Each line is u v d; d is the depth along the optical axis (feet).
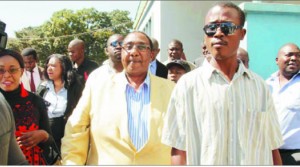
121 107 9.57
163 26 29.99
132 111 9.64
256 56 17.70
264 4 17.79
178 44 18.97
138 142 9.39
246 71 7.41
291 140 12.39
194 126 7.25
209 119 7.10
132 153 9.28
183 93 7.34
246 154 7.02
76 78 15.38
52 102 14.98
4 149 7.34
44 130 10.61
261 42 17.76
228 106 7.14
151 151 9.37
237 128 7.11
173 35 30.14
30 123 10.69
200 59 17.57
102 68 13.17
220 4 7.38
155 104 9.68
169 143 7.43
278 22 17.84
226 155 7.06
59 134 14.64
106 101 9.73
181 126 7.32
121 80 9.97
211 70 7.33
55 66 15.12
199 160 7.17
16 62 10.30
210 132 7.06
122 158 9.25
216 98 7.15
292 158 12.17
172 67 15.25
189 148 7.18
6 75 10.19
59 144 14.56
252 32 17.75
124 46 10.03
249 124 7.18
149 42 10.15
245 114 7.17
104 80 10.09
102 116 9.57
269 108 7.50
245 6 17.67
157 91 9.89
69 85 15.21
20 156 7.99
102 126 9.50
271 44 17.79
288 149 12.40
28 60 16.69
